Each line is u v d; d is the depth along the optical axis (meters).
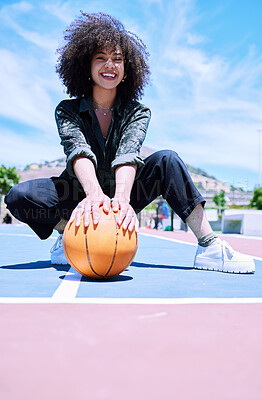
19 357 1.18
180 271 3.49
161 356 1.20
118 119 3.54
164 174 3.49
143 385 0.99
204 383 1.01
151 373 1.07
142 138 3.43
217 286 2.67
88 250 2.66
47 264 3.92
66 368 1.09
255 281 2.97
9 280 2.80
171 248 6.74
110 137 3.53
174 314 1.76
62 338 1.37
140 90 3.92
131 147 3.29
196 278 3.04
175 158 3.46
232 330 1.50
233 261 3.41
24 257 4.70
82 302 2.01
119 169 3.13
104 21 3.51
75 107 3.52
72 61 3.66
